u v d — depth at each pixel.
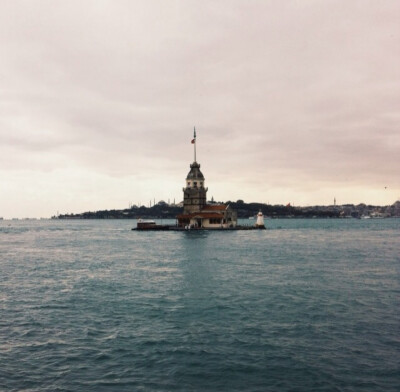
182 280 54.41
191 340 29.30
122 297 43.69
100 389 21.94
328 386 22.16
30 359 26.03
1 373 23.95
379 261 74.50
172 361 25.58
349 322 33.38
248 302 40.56
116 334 30.78
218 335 30.34
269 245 113.25
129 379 23.12
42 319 35.00
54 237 171.75
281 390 21.75
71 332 31.36
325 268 65.06
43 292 46.81
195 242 125.62
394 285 49.66
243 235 162.62
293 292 45.41
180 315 35.91
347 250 98.19
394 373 23.64
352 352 26.81
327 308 37.94
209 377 23.33
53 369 24.52
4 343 28.98
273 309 37.69
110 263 74.88
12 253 98.12
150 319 34.72
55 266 71.38
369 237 155.75
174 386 22.27
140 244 121.75
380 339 29.25
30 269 67.38
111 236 172.25
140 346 28.17
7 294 45.72
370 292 45.28
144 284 51.62
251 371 24.09
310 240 135.75
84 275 60.03
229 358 25.98
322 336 29.97
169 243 122.94
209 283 51.69
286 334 30.48
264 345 28.22
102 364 25.20
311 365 24.81
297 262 73.12
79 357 26.31
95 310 37.97
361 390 21.69
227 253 90.56
